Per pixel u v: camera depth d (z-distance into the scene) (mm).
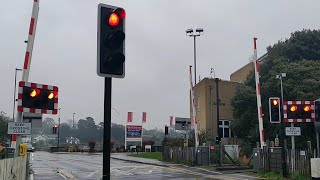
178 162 32750
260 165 22672
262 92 42312
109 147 7027
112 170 26281
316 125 17906
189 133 40562
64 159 41719
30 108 11430
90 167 29422
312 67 40844
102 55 7035
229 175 22281
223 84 55594
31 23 12203
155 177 21578
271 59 46062
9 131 12195
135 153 52625
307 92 38406
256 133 41625
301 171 18891
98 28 7082
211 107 53969
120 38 7082
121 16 7172
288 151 20016
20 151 13125
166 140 39594
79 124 119625
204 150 29438
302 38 49062
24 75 11977
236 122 45938
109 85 7102
